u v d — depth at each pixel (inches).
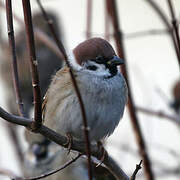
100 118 328.5
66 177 466.9
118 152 428.1
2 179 440.8
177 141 492.4
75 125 325.4
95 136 336.8
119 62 327.6
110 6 380.8
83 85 324.8
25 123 269.7
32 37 257.9
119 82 333.7
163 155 449.7
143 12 628.7
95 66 329.4
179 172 425.1
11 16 295.6
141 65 617.6
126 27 615.8
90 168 250.5
